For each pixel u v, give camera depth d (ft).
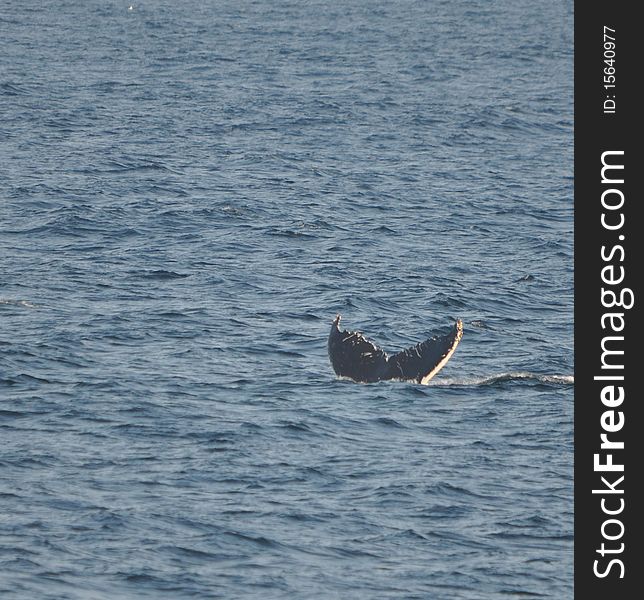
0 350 338.13
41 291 418.72
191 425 285.84
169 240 510.58
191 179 646.33
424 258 504.43
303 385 321.93
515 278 477.36
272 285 444.55
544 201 644.69
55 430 279.69
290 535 225.97
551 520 239.30
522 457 273.95
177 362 340.59
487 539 229.04
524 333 397.60
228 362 343.26
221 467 259.60
